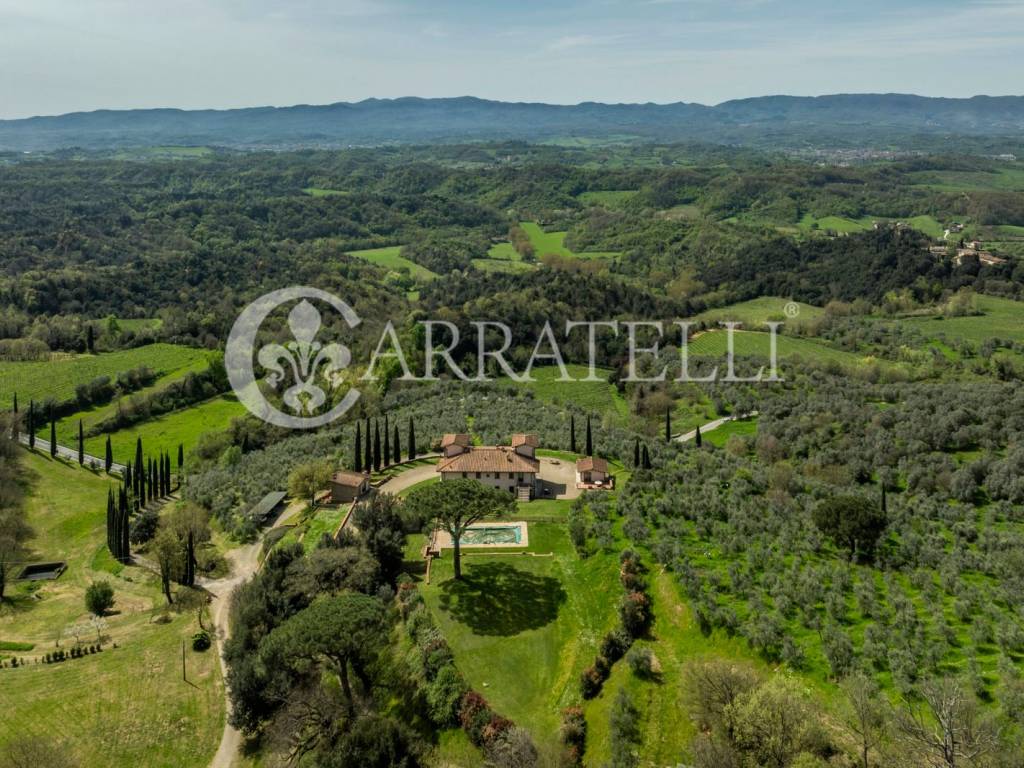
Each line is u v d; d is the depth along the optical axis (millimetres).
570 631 61406
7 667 66750
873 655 51250
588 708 53156
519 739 47531
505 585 68125
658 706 51500
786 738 42781
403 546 76000
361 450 103125
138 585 85688
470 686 55156
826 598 59719
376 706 56719
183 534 84562
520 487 88375
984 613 57406
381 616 56875
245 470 109875
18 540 98625
